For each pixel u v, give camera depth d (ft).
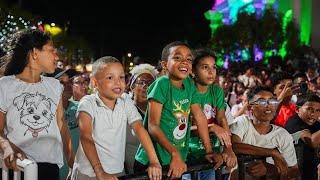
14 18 53.57
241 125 15.03
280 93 23.18
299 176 15.12
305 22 146.00
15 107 11.42
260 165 13.98
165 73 13.62
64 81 19.57
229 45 126.41
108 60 11.67
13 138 11.32
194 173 11.98
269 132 15.05
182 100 13.00
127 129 15.57
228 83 43.91
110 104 11.79
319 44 141.59
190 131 14.06
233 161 12.75
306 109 17.17
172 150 11.73
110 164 11.66
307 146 16.11
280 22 124.47
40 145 11.53
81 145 11.47
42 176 11.46
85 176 11.62
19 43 11.81
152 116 12.51
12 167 10.43
